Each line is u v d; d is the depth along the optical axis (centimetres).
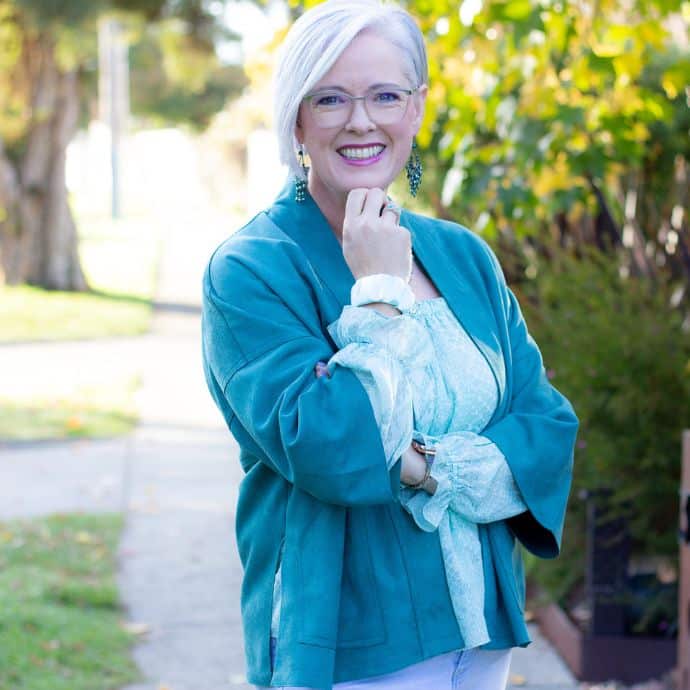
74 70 2073
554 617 502
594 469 468
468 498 225
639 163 537
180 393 1185
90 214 5412
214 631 529
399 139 231
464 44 537
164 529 700
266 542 228
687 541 379
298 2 523
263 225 237
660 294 495
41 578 577
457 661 227
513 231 571
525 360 251
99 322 1716
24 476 835
